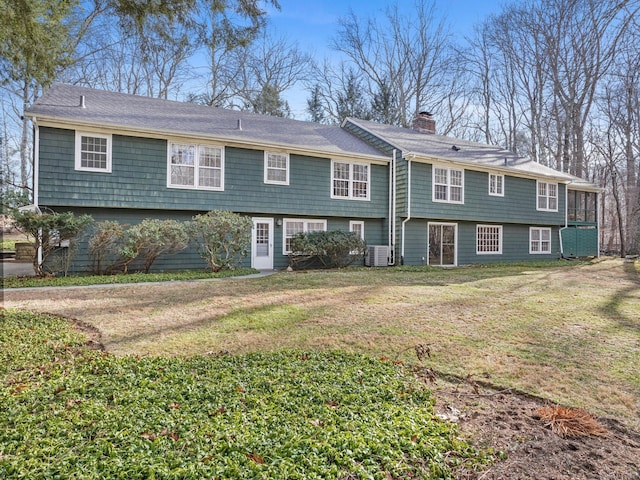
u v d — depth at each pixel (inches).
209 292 331.6
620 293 337.1
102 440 93.7
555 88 1033.5
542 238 793.6
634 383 143.1
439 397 129.1
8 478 79.0
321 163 581.9
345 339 196.1
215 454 88.3
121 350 177.6
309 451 89.5
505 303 288.0
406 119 1198.3
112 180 446.6
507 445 98.1
